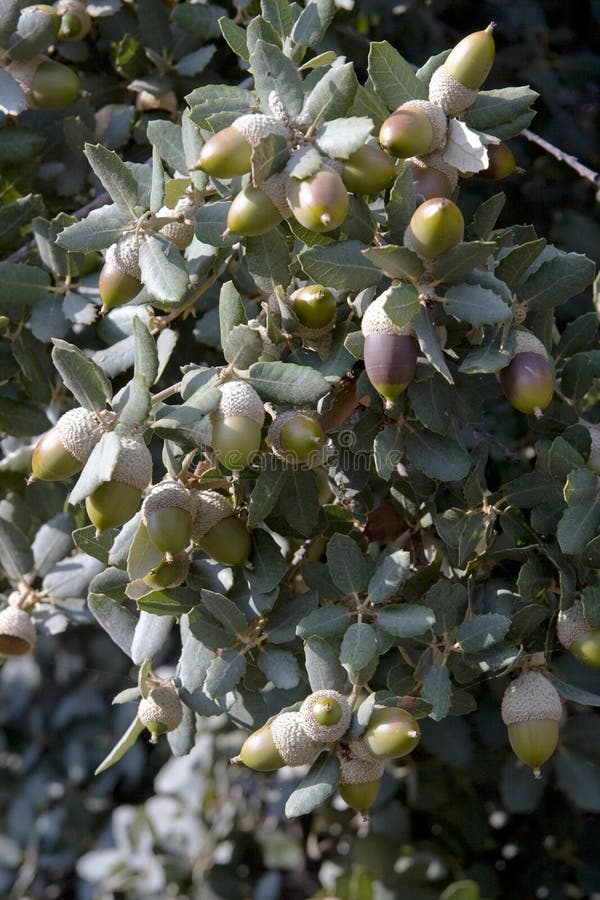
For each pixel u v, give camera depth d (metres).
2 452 0.96
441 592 0.79
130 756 1.29
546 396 0.77
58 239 0.78
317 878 1.17
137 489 0.74
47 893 1.32
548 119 1.03
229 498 0.79
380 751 0.75
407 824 1.01
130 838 1.13
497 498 0.81
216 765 1.12
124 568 0.79
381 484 0.83
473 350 0.77
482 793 1.03
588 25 1.06
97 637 1.17
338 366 0.77
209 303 0.87
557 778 0.94
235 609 0.77
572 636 0.79
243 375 0.76
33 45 0.86
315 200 0.74
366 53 0.96
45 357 0.89
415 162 0.78
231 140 0.75
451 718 0.95
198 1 0.92
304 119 0.76
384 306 0.74
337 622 0.78
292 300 0.77
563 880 1.02
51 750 1.32
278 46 0.79
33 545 0.88
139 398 0.74
